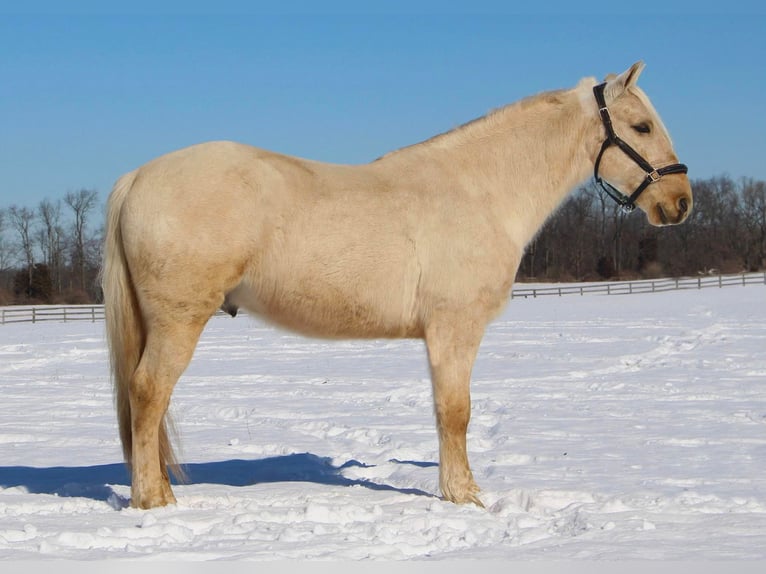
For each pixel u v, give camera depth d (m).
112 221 5.82
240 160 5.73
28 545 4.79
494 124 6.40
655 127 6.44
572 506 5.93
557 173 6.46
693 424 10.04
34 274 67.31
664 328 25.91
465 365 6.06
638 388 13.55
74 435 9.65
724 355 18.23
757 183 85.50
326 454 8.48
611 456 8.08
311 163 6.04
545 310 37.59
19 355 22.20
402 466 7.56
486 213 6.18
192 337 5.69
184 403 12.69
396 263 5.91
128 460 5.95
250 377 16.11
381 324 6.03
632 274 79.25
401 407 12.13
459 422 6.05
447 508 5.84
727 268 80.62
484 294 6.08
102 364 19.92
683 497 6.17
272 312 5.96
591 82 6.61
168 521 5.23
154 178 5.67
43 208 75.81
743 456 8.01
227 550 4.72
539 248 81.69
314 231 5.77
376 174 6.10
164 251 5.56
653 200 6.44
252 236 5.65
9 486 6.67
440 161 6.25
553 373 15.84
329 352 21.48
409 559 4.61
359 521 5.43
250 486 6.62
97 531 5.01
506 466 7.61
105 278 5.83
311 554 4.65
